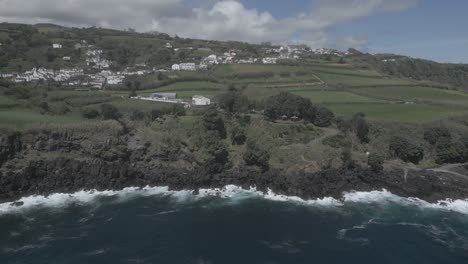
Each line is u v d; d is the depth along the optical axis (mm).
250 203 89250
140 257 63844
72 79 194750
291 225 77875
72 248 66000
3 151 90688
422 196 95375
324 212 85125
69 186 92125
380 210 87250
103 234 71438
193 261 63062
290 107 130250
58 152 98375
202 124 115000
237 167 104000
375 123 128375
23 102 124500
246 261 63469
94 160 98500
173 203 88000
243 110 135000
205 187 98000
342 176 100875
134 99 149875
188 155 105688
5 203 83625
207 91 173500
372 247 69375
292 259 64500
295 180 97812
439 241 72500
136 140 107562
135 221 77625
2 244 66688
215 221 78875
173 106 133000
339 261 64250
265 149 106688
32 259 62188
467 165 110438
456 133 123188
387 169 106000
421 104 153875
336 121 131000
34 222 75625
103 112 120500
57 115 118688
